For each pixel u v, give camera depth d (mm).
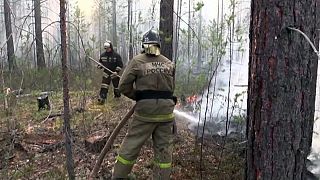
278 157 2412
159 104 3682
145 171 4258
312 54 2357
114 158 4676
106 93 8047
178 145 4988
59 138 5438
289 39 2283
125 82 3695
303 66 2332
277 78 2330
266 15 2320
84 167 4336
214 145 4941
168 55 5914
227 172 4062
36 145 5117
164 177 3756
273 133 2396
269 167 2449
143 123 3721
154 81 3684
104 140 4988
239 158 4391
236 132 5039
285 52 2297
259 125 2453
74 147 4781
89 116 6414
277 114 2365
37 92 8094
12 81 5688
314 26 2344
